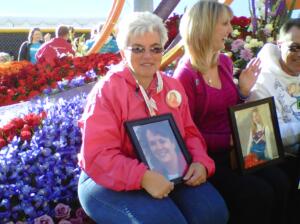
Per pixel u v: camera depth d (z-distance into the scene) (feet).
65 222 8.84
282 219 9.54
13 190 8.76
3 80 20.20
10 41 49.73
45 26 50.72
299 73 10.77
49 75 19.63
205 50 9.65
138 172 7.57
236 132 9.16
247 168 9.28
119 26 8.72
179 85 9.14
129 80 8.41
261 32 16.96
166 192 7.60
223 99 9.89
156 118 8.27
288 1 17.43
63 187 9.09
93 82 17.83
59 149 9.53
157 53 8.50
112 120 8.02
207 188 8.34
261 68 10.66
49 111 10.98
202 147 8.87
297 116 10.79
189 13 9.86
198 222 7.82
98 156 7.77
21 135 9.80
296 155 10.36
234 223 9.15
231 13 9.85
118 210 7.62
